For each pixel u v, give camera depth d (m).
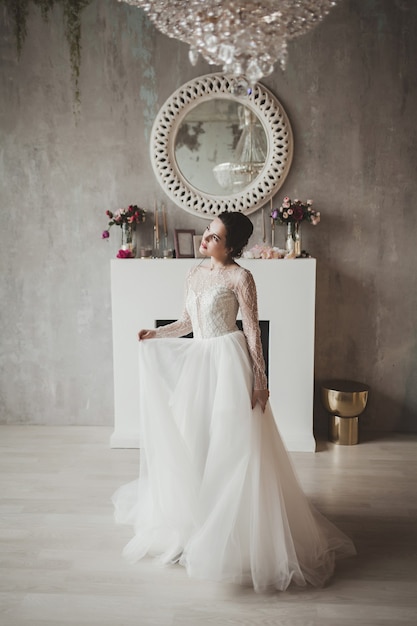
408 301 3.87
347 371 3.97
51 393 4.09
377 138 3.73
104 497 2.95
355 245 3.85
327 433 3.96
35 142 3.84
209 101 3.75
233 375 2.28
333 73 3.70
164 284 3.66
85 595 2.12
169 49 3.72
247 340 2.36
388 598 2.11
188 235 3.78
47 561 2.34
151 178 3.84
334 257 3.86
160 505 2.39
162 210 3.86
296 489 2.43
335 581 2.21
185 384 2.40
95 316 3.99
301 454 3.59
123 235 3.77
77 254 3.94
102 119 3.80
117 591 2.14
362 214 3.81
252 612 2.03
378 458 3.51
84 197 3.88
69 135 3.83
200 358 2.38
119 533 2.57
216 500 2.25
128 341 3.71
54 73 3.77
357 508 2.85
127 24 3.71
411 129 3.71
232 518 2.18
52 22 3.73
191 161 3.80
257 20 1.84
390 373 3.96
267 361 3.71
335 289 3.89
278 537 2.18
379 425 4.02
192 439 2.36
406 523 2.69
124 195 3.87
